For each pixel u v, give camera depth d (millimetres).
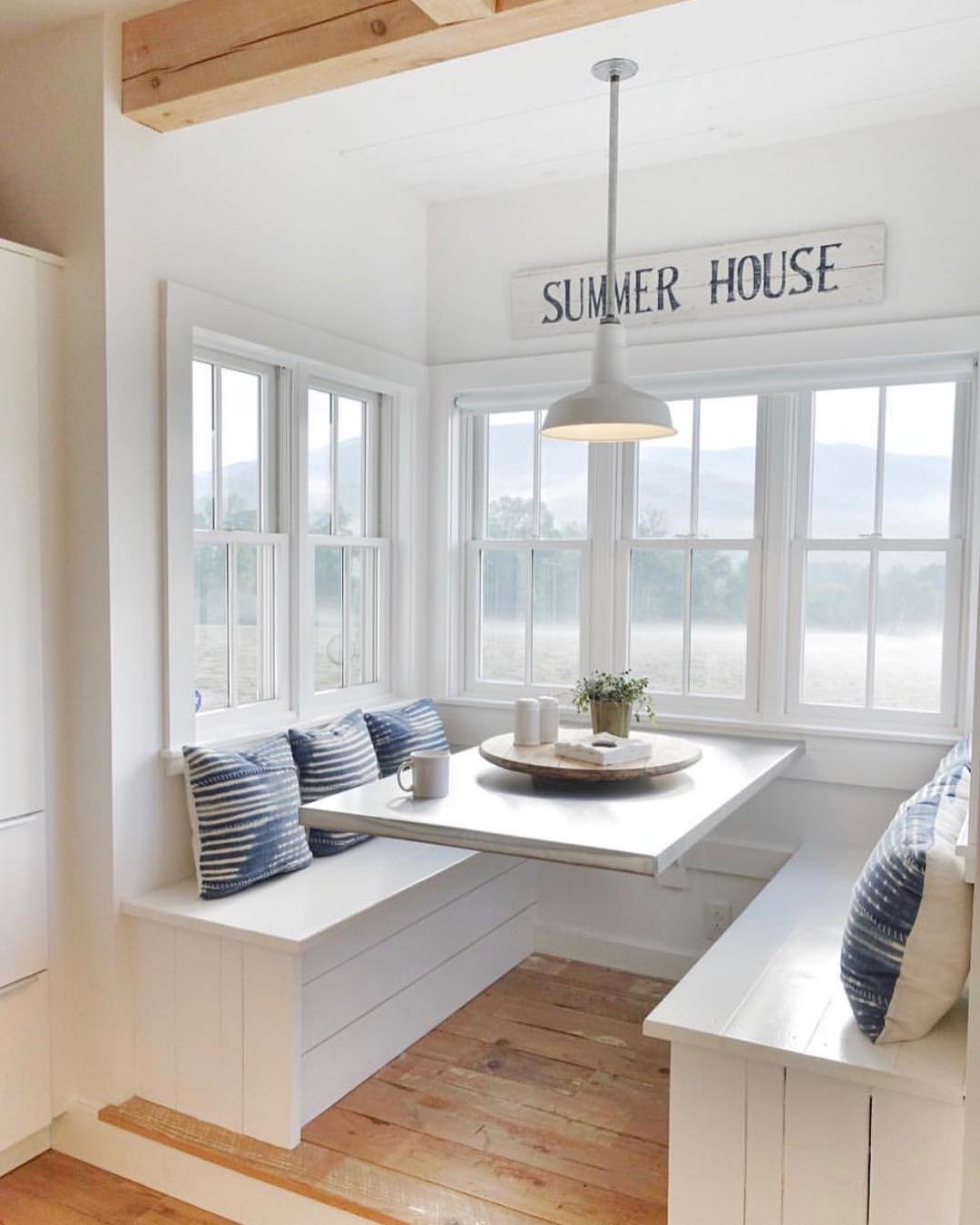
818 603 3271
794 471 3271
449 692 3789
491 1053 2918
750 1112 1920
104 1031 2551
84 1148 2559
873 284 3031
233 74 2314
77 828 2555
